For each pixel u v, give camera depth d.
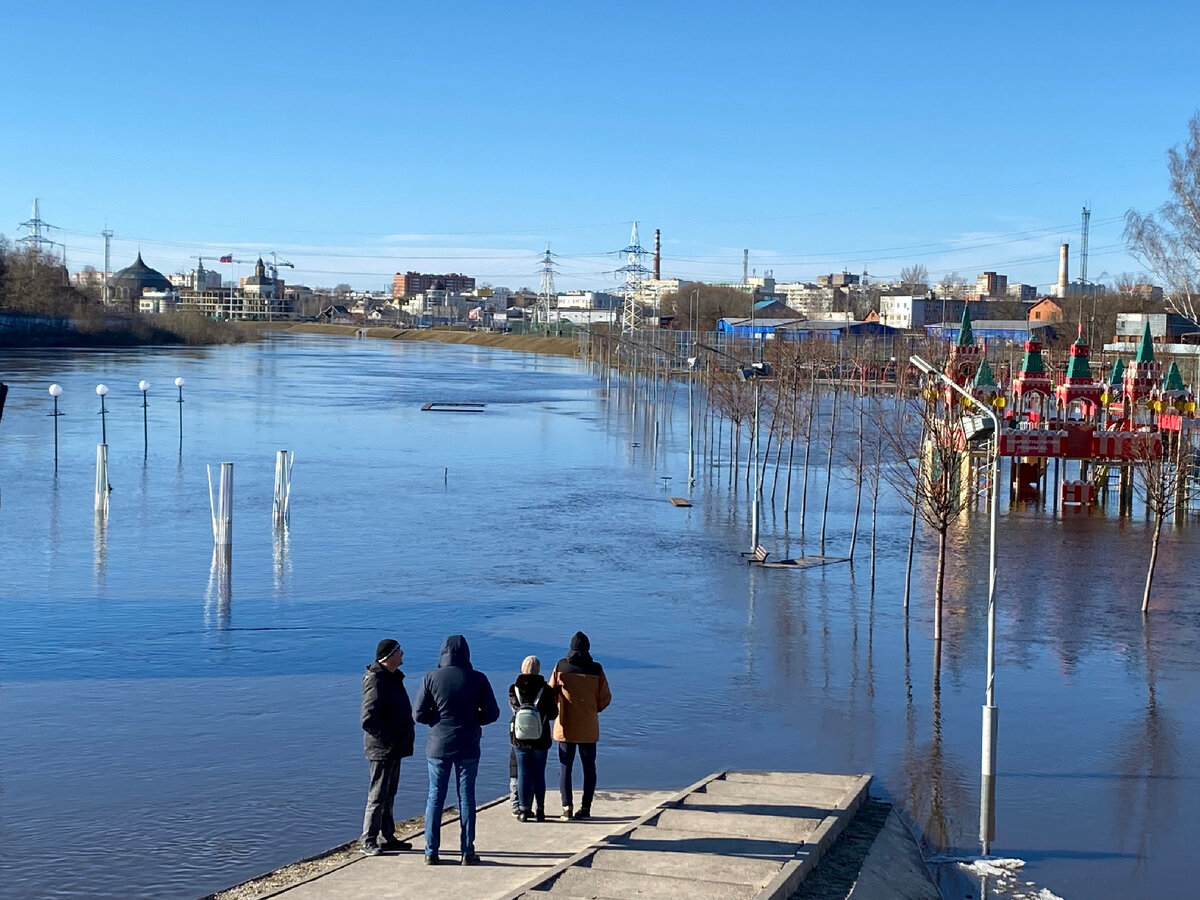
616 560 46.69
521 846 17.12
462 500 61.53
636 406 120.00
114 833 20.05
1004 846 20.75
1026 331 163.62
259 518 54.06
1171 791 23.58
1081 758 25.41
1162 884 19.28
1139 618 38.56
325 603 38.22
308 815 21.02
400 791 22.53
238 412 105.88
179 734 25.42
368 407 116.94
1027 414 69.19
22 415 94.56
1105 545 52.50
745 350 129.75
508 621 36.50
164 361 184.62
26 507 54.91
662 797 20.92
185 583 40.66
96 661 31.03
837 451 86.06
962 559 48.59
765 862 15.87
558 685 18.83
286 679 29.70
